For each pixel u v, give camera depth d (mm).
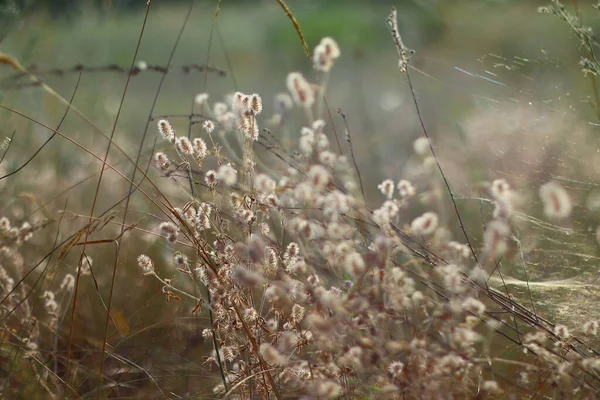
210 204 1050
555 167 1250
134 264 1213
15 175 1307
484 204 1256
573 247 1170
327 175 975
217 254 1016
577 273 1152
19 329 1091
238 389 1010
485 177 1288
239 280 973
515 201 977
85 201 1334
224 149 1311
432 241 1089
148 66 1141
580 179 1233
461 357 935
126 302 1173
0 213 1241
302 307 975
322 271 1003
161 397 1060
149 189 1320
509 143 1314
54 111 1514
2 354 1083
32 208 1276
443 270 966
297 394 1027
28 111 1479
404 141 1627
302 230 984
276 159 1179
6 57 995
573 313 1082
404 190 1037
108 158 1421
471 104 1641
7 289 1106
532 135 1289
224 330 1007
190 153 1033
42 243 1227
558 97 1292
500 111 1369
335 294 979
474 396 966
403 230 1058
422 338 955
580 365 938
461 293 968
